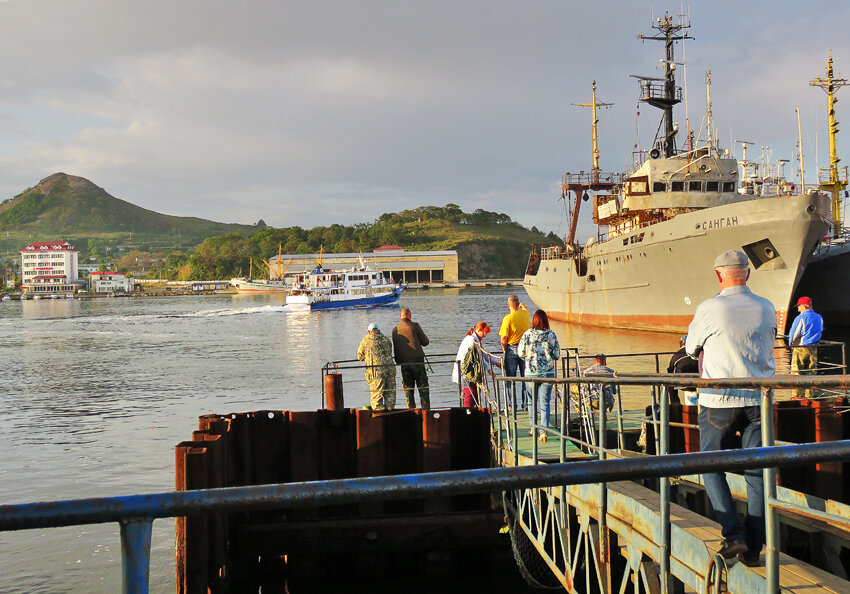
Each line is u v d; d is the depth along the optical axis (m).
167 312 105.50
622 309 44.66
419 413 12.41
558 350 11.47
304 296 97.62
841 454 2.25
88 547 10.59
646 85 46.91
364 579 11.07
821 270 41.97
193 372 32.59
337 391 12.70
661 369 26.30
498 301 120.44
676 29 46.47
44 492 13.57
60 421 20.98
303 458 12.24
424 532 11.20
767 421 3.79
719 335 5.12
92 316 99.75
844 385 3.47
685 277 37.25
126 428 19.70
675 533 5.34
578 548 7.44
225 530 10.26
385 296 103.31
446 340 45.12
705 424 5.19
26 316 106.06
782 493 6.82
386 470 12.34
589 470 2.09
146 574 1.80
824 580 4.19
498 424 11.58
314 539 11.12
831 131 49.19
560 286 56.34
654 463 2.13
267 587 10.95
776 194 43.62
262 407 22.89
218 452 9.65
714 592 4.64
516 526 10.45
